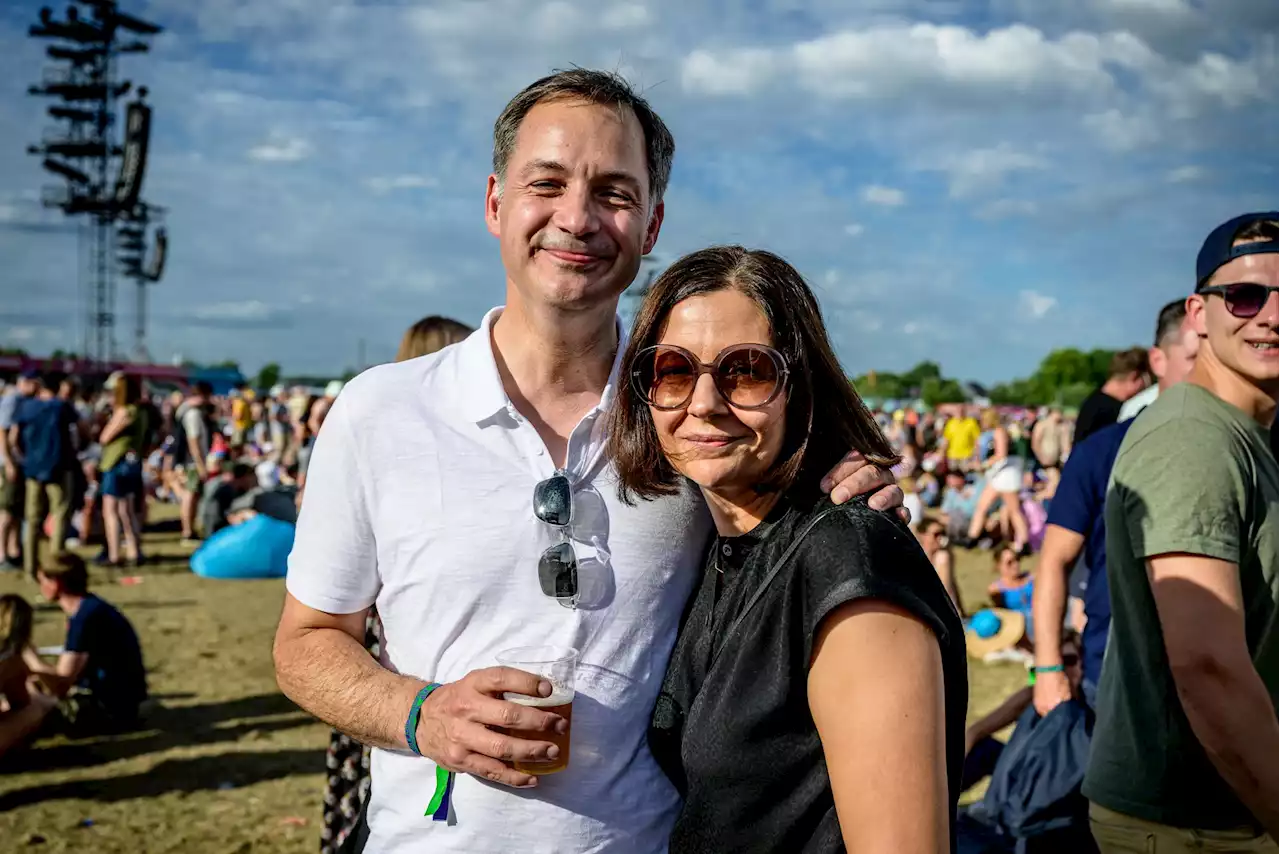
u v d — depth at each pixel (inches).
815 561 59.1
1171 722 87.3
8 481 406.0
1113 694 93.6
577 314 76.4
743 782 59.5
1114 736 93.0
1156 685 87.8
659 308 68.7
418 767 74.4
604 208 76.0
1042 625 143.8
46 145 1846.7
